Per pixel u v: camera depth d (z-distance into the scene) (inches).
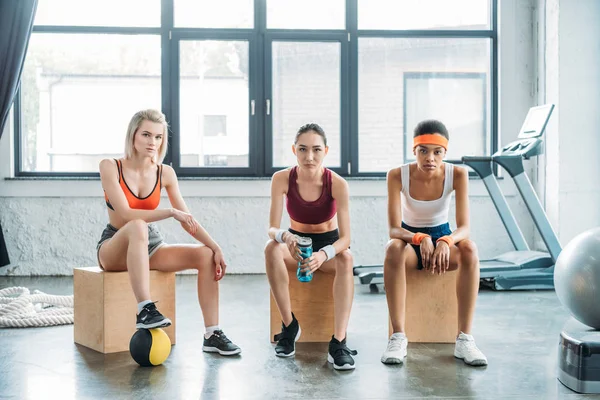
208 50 208.8
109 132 208.4
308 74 211.6
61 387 86.7
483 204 211.2
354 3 211.8
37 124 206.1
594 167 200.4
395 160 214.7
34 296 140.1
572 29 199.5
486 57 216.2
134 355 96.3
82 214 202.1
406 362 99.9
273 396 82.8
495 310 144.3
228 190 205.3
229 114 210.1
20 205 200.7
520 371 94.7
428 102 215.5
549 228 174.4
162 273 111.0
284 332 104.8
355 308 146.9
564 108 199.5
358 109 213.6
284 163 211.5
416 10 214.8
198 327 126.3
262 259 207.5
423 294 113.2
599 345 84.3
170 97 207.8
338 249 101.7
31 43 205.8
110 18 207.5
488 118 216.4
